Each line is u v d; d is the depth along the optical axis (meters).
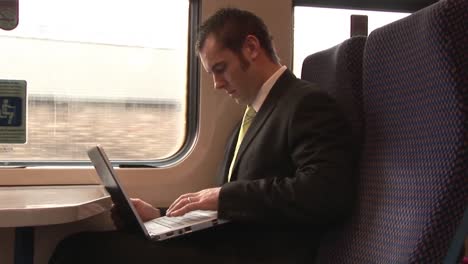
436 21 1.20
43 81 2.18
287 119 1.56
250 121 1.86
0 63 2.12
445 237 1.15
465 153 1.15
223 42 1.72
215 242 1.69
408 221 1.23
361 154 1.55
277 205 1.45
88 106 2.24
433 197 1.17
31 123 2.16
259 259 1.56
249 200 1.49
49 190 1.90
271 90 1.71
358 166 1.56
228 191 1.53
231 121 2.32
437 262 1.15
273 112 1.64
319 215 1.43
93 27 2.24
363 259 1.36
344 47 1.67
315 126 1.51
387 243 1.28
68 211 1.29
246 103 1.83
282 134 1.57
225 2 2.31
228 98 2.32
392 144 1.38
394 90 1.40
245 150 1.68
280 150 1.57
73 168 2.13
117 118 2.28
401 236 1.24
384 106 1.44
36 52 2.17
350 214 1.50
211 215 1.53
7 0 2.12
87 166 2.19
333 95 1.74
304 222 1.45
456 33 1.18
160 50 2.32
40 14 2.17
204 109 2.29
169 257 1.63
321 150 1.47
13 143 2.14
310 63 1.97
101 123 2.26
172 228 1.47
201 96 2.29
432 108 1.23
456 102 1.16
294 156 1.52
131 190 2.18
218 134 2.31
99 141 2.25
